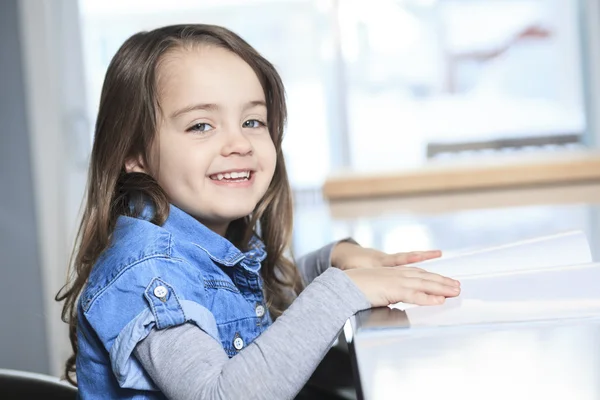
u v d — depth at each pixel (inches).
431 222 60.7
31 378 39.4
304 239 74.7
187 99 39.2
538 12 203.2
